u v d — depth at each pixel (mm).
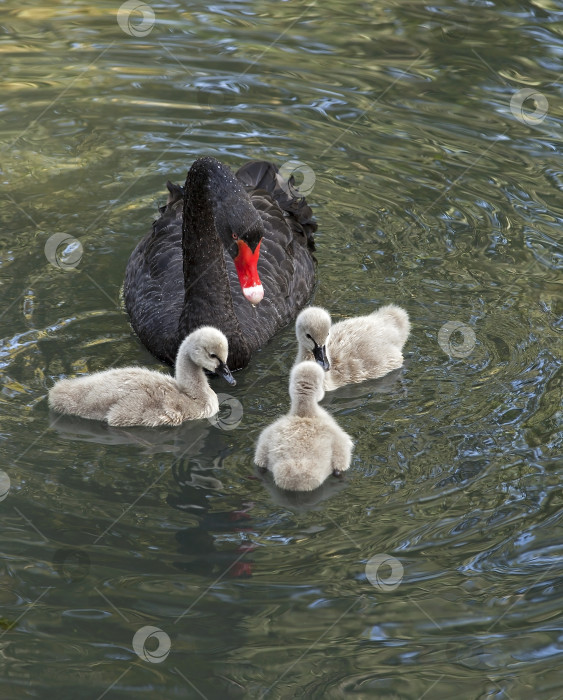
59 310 12883
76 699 7234
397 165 16422
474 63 19219
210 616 8031
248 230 11352
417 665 7609
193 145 17062
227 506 9484
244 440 10672
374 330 11836
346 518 9297
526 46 19750
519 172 16094
